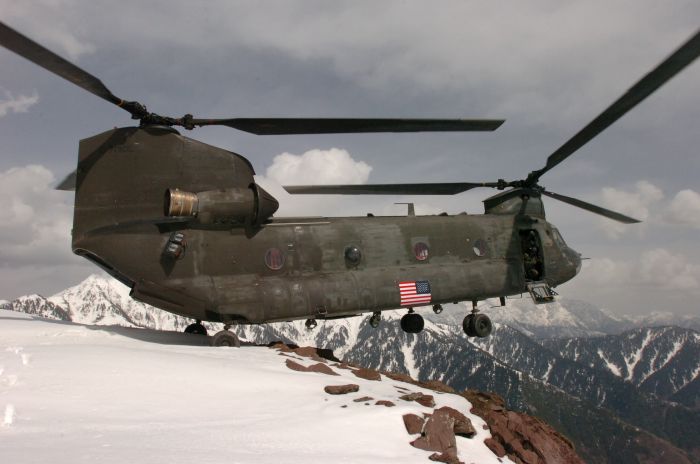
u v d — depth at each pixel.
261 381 9.13
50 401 7.09
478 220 18.27
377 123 13.35
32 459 4.74
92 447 5.34
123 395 7.71
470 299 17.48
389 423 7.41
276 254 14.66
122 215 13.54
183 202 13.34
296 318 14.69
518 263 18.38
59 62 9.75
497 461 7.53
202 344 14.34
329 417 7.43
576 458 8.78
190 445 5.79
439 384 12.13
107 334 13.52
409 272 16.27
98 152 13.62
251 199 14.16
